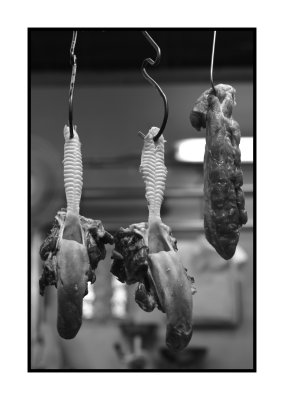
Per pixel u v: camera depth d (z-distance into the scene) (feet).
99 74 6.88
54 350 6.75
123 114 6.95
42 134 6.90
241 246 6.88
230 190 3.93
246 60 6.75
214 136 3.97
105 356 6.81
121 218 6.82
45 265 3.80
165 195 6.84
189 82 6.91
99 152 6.93
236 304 6.83
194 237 6.88
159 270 3.82
